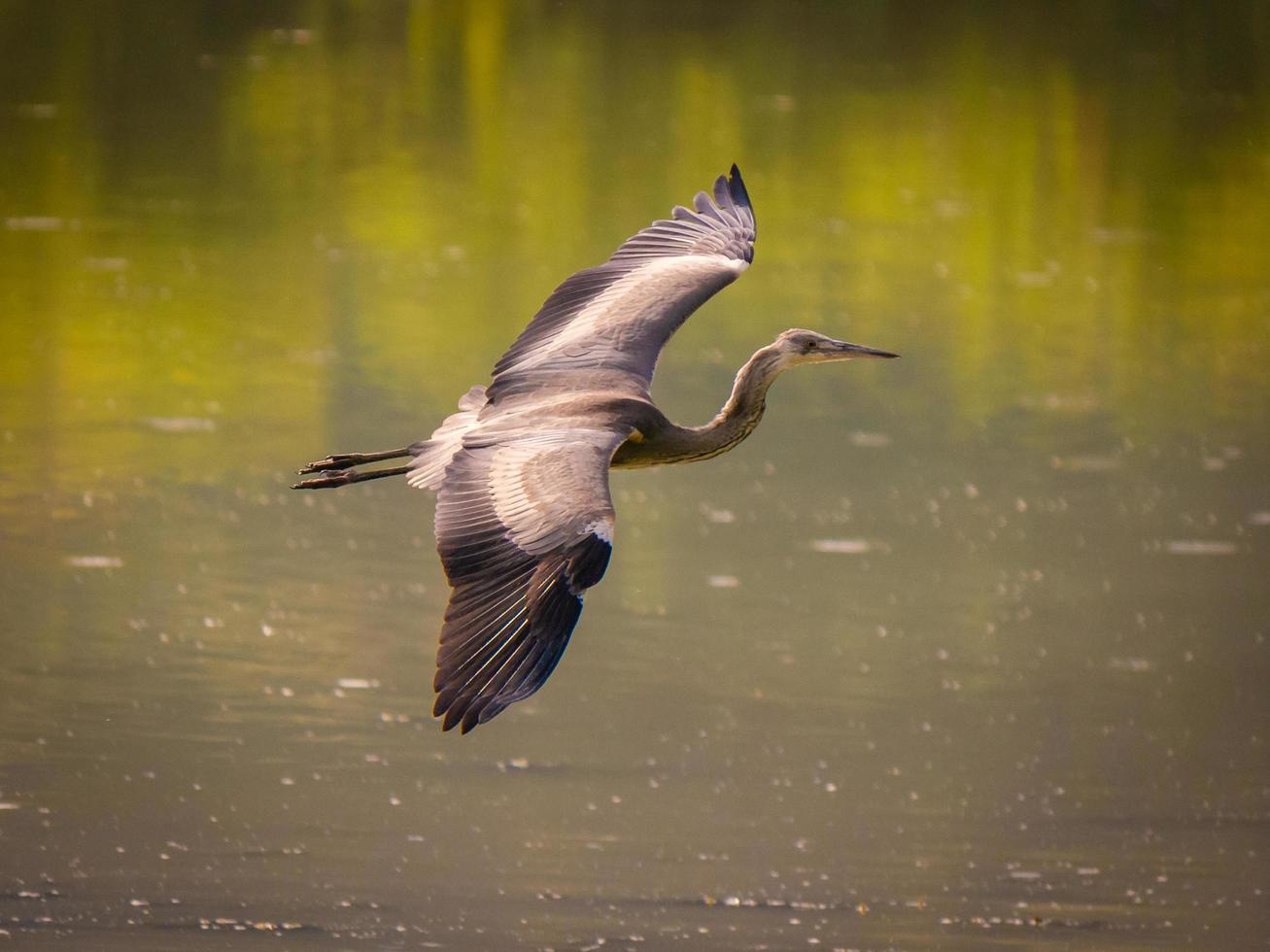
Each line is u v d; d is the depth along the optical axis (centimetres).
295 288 2159
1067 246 2409
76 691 1281
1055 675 1354
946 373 1998
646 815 1156
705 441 892
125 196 2461
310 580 1471
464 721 644
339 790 1177
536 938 1027
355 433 1762
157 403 1816
